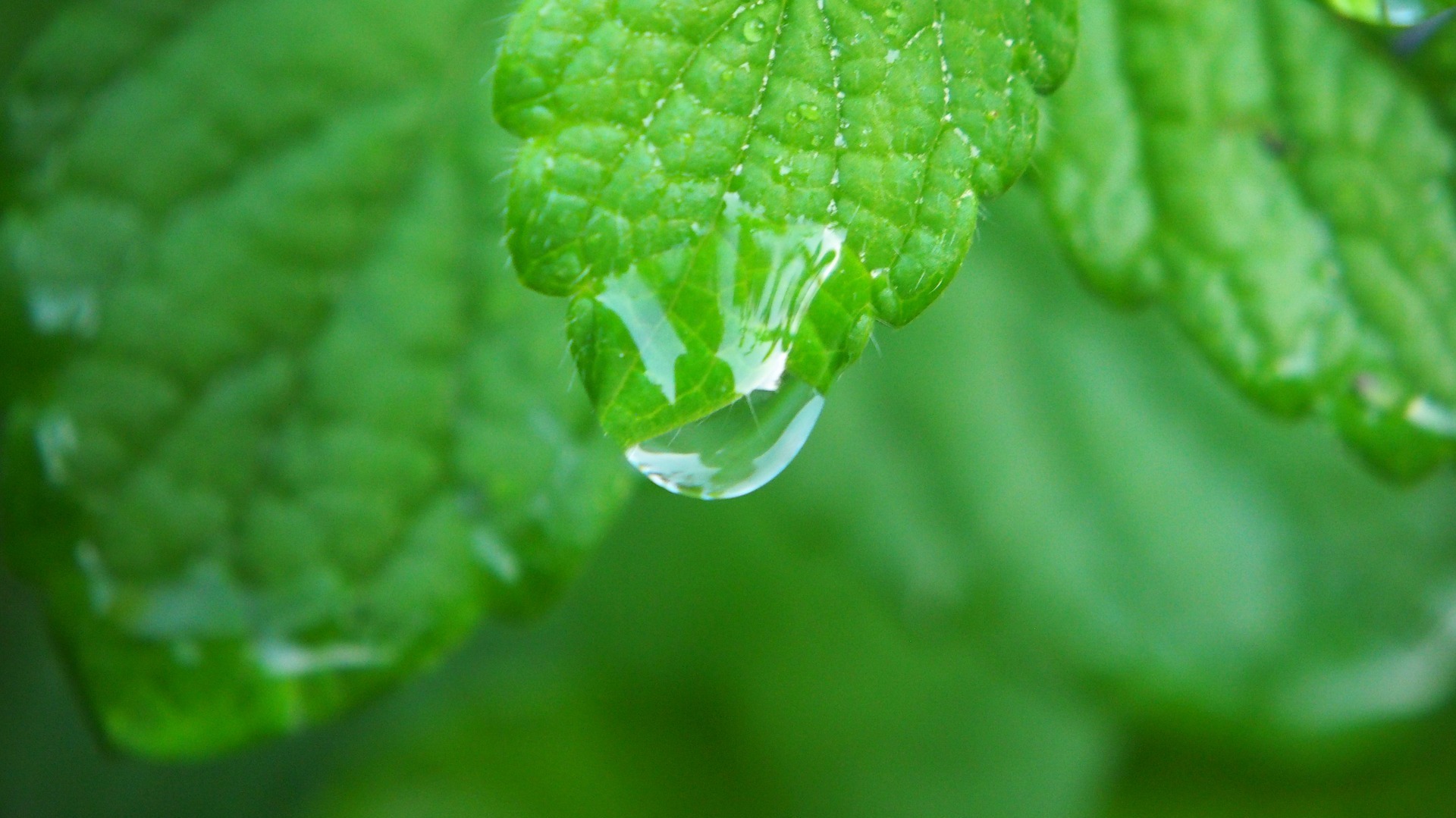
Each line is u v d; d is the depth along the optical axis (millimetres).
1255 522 180
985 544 178
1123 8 124
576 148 106
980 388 181
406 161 127
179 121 126
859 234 107
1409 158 124
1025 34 110
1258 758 177
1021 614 178
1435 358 124
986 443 180
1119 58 124
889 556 178
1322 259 124
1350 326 124
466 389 126
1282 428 181
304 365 126
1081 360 182
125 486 125
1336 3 115
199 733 124
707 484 108
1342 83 124
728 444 108
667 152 106
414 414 126
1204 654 177
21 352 125
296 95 127
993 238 179
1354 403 123
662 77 106
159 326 125
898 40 109
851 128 108
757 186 107
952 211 108
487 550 125
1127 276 123
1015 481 180
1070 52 111
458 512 126
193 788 196
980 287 182
